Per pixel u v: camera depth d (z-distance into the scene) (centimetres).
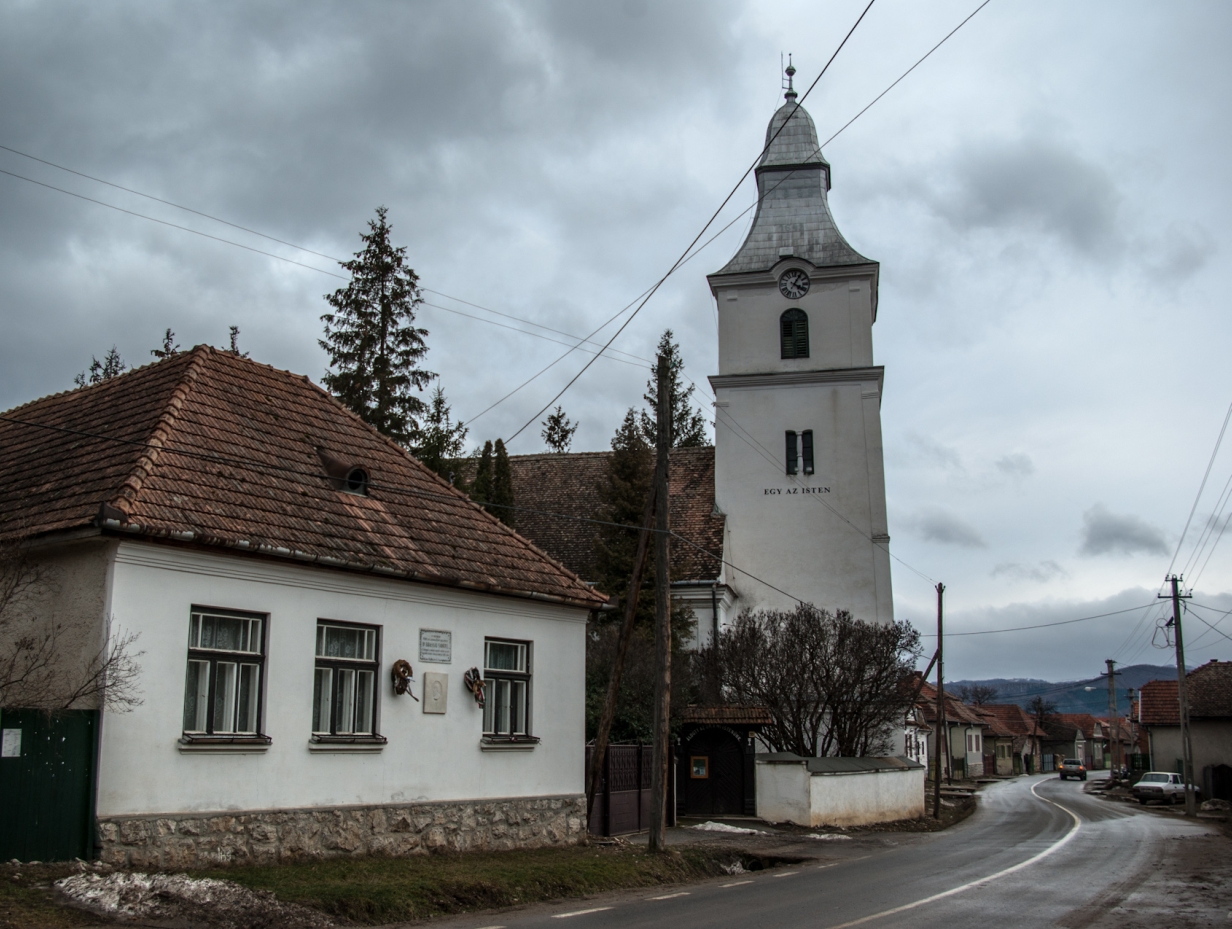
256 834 1448
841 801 2973
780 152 4191
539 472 4188
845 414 3894
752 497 3891
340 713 1609
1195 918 1271
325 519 1662
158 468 1476
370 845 1602
